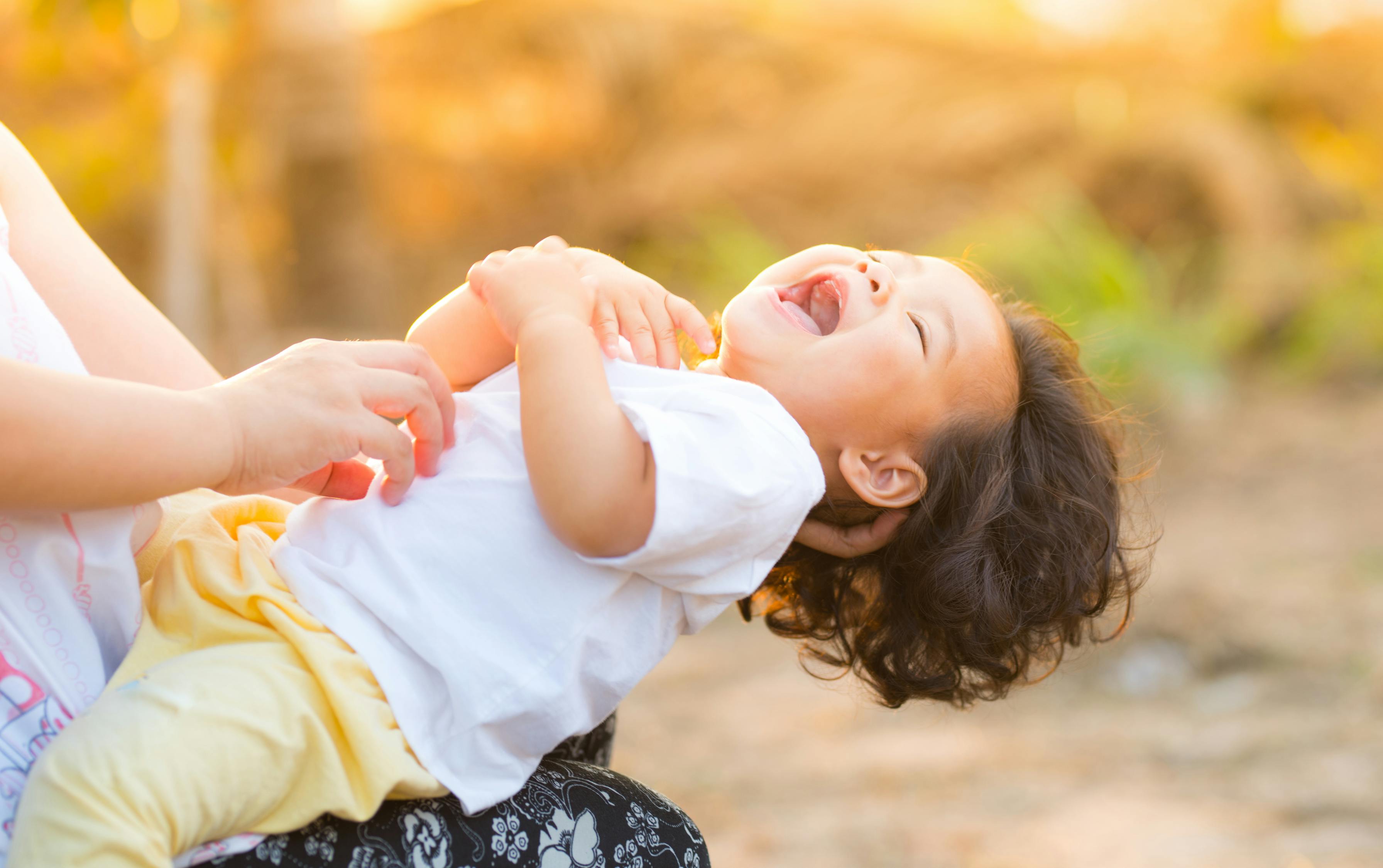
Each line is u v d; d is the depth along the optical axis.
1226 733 4.02
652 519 1.29
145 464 1.07
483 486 1.36
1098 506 1.78
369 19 12.30
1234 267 8.84
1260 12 10.83
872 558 1.77
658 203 10.77
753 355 1.62
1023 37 11.62
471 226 12.11
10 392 1.00
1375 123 10.05
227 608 1.25
